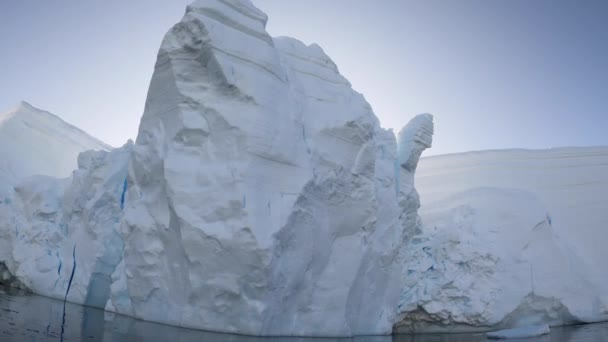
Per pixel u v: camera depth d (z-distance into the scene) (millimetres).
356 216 12992
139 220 12047
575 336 13438
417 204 16516
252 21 12406
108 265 14391
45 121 25188
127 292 12805
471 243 15500
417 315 15031
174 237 11227
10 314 10969
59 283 14859
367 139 13414
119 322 11203
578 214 20422
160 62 12133
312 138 12523
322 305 11852
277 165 11281
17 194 16547
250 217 10344
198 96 11633
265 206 10688
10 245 16094
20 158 21844
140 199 12453
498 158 24438
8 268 16078
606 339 12859
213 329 10688
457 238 15555
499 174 23344
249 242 10227
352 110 13500
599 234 19594
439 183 23719
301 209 11289
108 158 15500
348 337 12273
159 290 11672
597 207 20797
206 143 11430
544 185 22266
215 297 10578
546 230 16797
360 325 13219
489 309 14602
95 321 11055
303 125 12461
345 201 12828
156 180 12039
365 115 13617
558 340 12633
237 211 10445
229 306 10555
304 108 12875
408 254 15828
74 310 12664
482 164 24234
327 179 12352
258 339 10055
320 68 14180
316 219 11852
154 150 12016
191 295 10844
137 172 12562
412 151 16422
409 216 16156
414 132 16547
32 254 15484
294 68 13586
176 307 11320
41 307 12531
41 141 23859
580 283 16625
